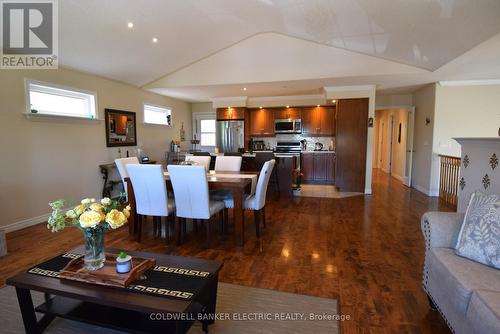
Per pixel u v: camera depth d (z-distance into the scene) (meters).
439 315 1.86
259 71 5.10
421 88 6.09
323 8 3.37
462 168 2.80
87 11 3.15
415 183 6.54
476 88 5.34
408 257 2.75
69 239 3.23
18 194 3.60
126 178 3.37
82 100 4.60
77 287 1.48
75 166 4.40
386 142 9.71
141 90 5.94
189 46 4.64
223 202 3.33
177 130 7.53
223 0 3.37
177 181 2.88
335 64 4.78
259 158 5.56
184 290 1.47
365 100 5.71
